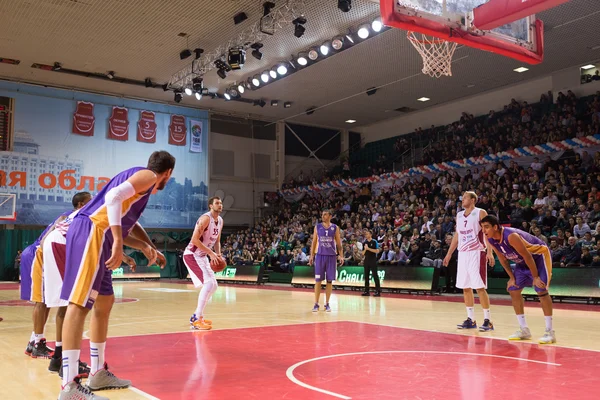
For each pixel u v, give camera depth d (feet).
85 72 59.31
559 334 19.53
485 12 23.95
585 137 48.93
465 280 20.89
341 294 42.39
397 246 47.78
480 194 52.37
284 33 47.98
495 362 13.94
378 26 43.24
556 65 55.16
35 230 63.82
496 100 64.49
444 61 32.94
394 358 14.55
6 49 52.44
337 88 63.05
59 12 44.29
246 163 77.61
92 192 65.36
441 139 67.26
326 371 12.85
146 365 13.64
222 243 74.23
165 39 49.90
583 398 10.27
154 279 68.59
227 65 51.06
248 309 29.73
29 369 13.39
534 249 17.61
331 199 72.02
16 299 37.01
